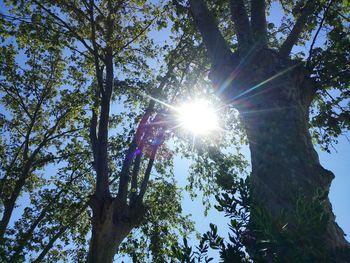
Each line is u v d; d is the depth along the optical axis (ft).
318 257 9.91
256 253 10.57
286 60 22.77
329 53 30.48
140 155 49.52
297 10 38.40
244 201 11.82
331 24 35.22
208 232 11.39
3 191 68.39
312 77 25.17
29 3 51.44
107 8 54.44
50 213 64.85
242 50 23.52
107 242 38.73
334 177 17.46
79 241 68.28
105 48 52.03
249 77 21.68
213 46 25.34
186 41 56.65
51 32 52.44
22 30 49.93
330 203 16.40
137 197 45.11
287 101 19.94
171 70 57.57
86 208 68.59
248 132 20.03
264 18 27.89
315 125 41.04
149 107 53.98
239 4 26.73
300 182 16.38
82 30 52.60
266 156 18.02
